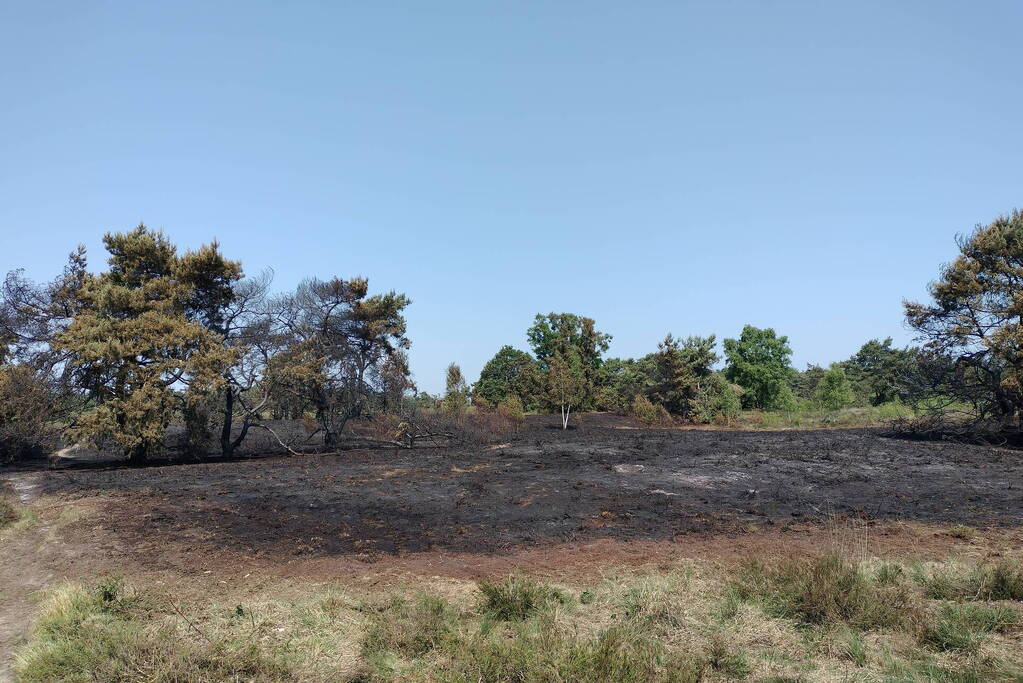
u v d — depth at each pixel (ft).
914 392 90.02
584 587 27.35
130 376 69.46
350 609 24.39
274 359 79.77
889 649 20.25
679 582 26.63
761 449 72.23
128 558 31.45
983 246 81.41
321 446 87.45
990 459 63.31
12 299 76.89
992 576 25.53
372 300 86.99
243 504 43.80
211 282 79.15
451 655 19.89
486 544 34.47
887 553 31.83
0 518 39.60
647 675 18.10
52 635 21.07
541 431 108.88
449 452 76.79
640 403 133.90
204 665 18.56
